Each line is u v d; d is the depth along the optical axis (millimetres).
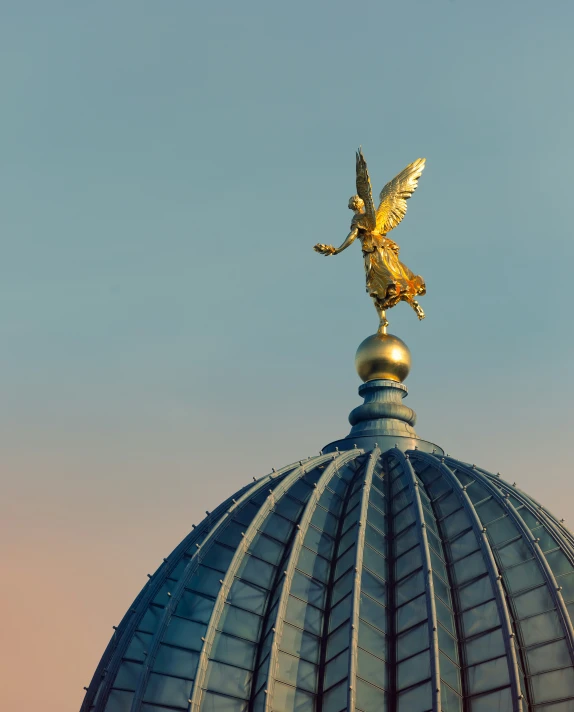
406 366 116625
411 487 101438
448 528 99125
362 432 112438
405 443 110938
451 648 90438
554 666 91062
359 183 116312
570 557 99188
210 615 95312
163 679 93438
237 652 92438
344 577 94812
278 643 90875
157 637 95438
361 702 86938
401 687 87812
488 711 86938
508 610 93562
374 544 97000
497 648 89625
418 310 117125
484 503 101438
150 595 103938
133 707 92562
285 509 101750
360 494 101500
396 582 94125
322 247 114375
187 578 98500
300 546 97312
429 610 89938
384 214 117812
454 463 106438
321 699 88812
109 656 103375
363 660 88812
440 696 85688
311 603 93938
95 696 101500
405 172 119125
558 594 94188
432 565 95062
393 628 91188
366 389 115938
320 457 107625
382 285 117125
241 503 103625
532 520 101750
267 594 95938
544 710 89438
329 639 91625
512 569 96625
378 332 118062
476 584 93875
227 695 90250
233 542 100500
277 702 88250
